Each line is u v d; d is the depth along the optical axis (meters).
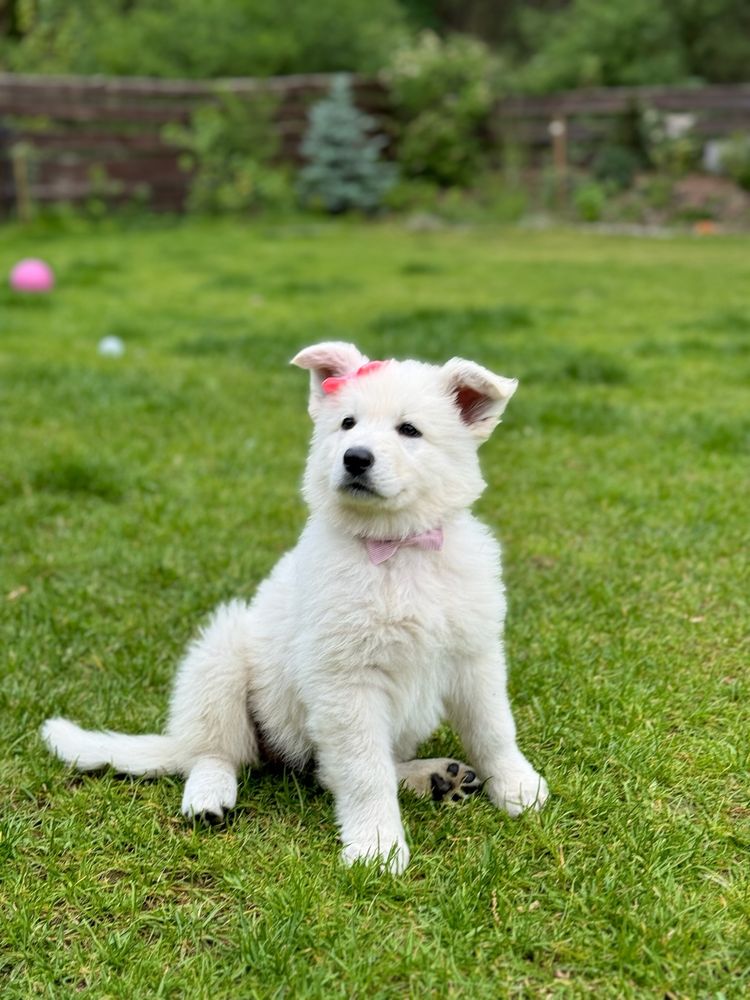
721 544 2.79
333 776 2.06
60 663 2.48
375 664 2.03
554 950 1.75
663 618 2.56
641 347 4.15
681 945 1.73
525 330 4.47
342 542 2.13
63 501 3.04
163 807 2.19
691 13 11.34
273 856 2.01
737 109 8.67
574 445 3.32
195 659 2.25
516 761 2.20
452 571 2.12
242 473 3.19
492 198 9.02
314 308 4.95
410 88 9.47
